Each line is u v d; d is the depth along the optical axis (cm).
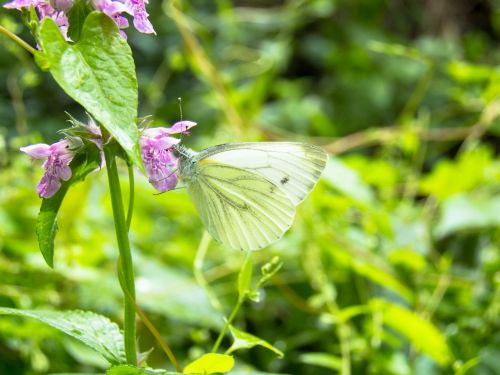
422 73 76
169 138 22
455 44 82
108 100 19
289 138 52
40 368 35
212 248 46
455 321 41
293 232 45
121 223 22
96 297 39
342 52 79
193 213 46
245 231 28
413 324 33
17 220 41
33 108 71
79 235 41
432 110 75
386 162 52
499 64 77
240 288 26
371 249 44
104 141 21
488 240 48
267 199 28
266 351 42
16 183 42
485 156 48
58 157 21
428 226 47
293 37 83
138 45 78
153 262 43
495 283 39
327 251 44
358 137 52
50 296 38
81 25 20
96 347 22
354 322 43
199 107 67
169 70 75
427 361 38
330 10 78
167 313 38
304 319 44
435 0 87
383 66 77
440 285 41
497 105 51
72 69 19
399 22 88
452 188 48
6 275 38
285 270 45
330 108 77
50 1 20
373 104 76
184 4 59
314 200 43
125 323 22
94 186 46
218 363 23
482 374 37
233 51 65
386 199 50
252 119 55
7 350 36
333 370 41
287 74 85
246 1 83
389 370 36
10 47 46
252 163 29
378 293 44
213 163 27
